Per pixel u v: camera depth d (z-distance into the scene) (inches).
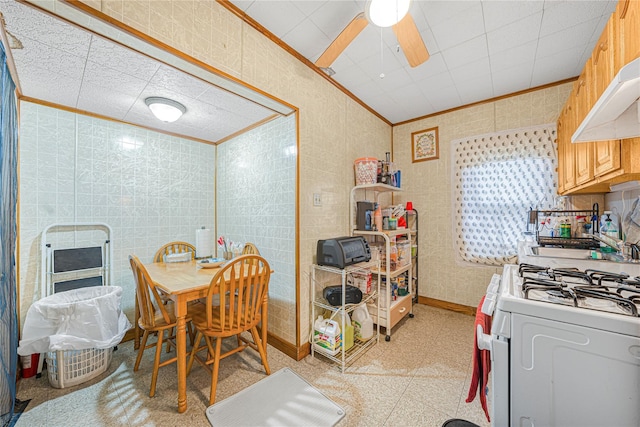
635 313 28.1
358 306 79.2
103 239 87.2
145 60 57.9
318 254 80.6
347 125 99.7
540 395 31.4
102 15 41.6
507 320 33.5
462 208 111.6
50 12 40.1
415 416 54.6
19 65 58.2
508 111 101.2
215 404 57.9
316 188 85.3
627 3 36.1
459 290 113.0
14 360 56.2
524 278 43.5
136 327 82.1
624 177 48.1
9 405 51.8
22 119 71.9
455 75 88.4
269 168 89.9
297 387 63.9
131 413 55.5
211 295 59.6
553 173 91.7
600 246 74.4
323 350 75.1
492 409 34.4
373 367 72.5
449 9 60.0
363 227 96.9
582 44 71.9
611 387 27.9
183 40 52.0
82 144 83.1
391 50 75.0
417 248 124.1
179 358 56.3
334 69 85.0
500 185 102.2
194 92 73.5
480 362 41.3
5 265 50.2
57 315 61.6
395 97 105.0
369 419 53.9
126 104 80.0
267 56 68.9
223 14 59.1
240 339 81.4
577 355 29.5
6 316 50.7
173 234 106.3
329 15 63.0
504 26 65.5
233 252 101.5
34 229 73.3
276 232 86.5
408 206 115.1
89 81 66.4
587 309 30.0
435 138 119.8
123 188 92.5
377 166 100.8
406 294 104.0
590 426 28.9
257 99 70.1
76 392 61.9
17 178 65.9
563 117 79.8
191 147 112.8
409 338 89.6
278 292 84.7
